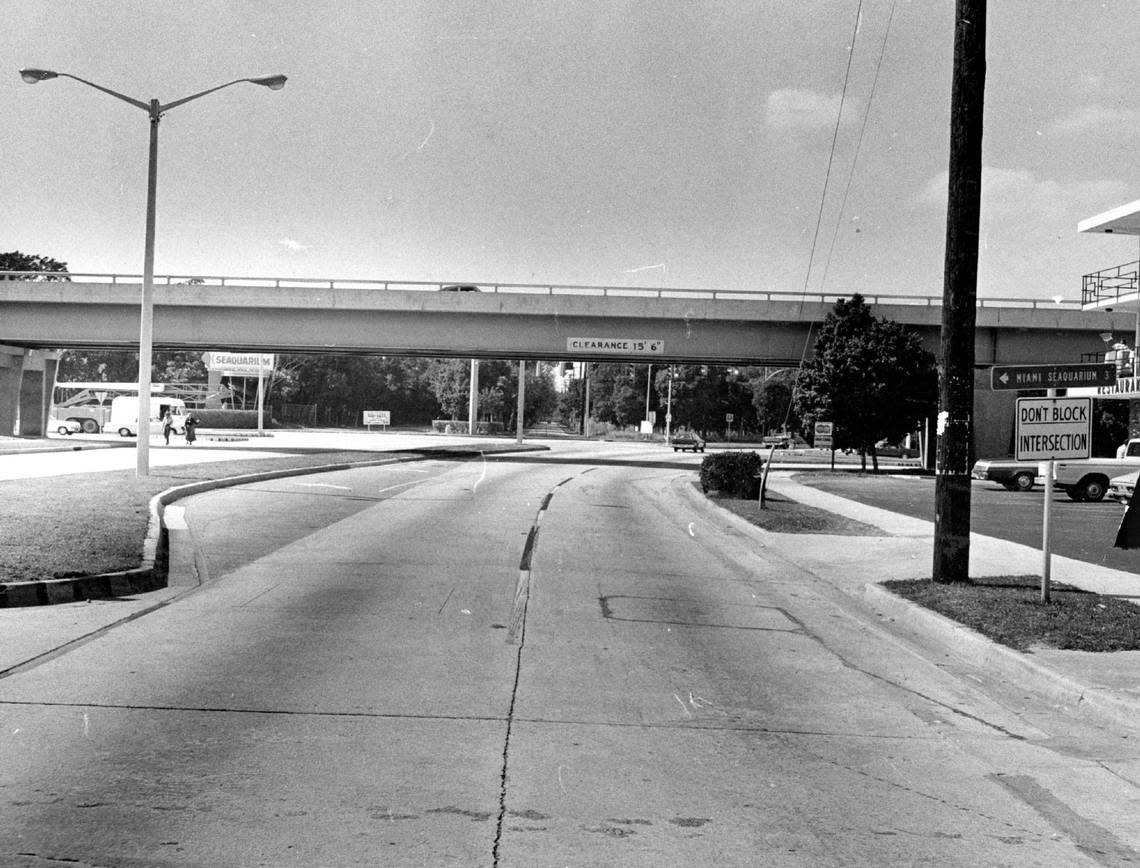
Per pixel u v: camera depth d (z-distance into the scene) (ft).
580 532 62.59
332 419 381.81
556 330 154.81
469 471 122.72
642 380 395.34
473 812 16.60
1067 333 156.87
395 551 49.83
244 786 17.42
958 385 41.09
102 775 17.75
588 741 20.76
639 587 42.16
